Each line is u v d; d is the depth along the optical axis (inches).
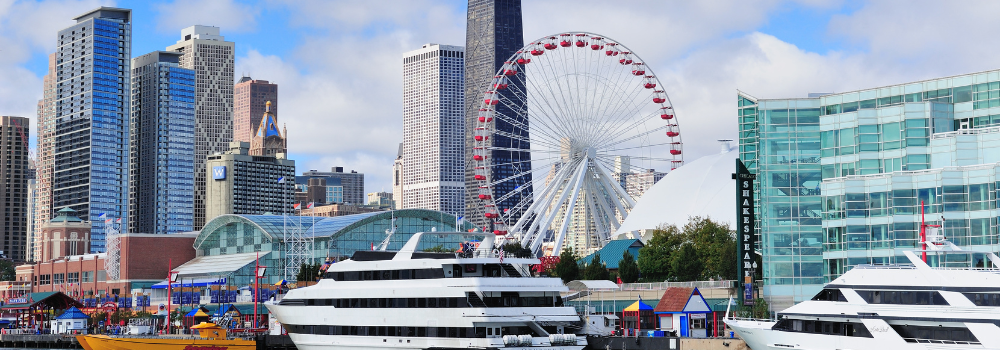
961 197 4874.5
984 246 4766.2
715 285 5610.2
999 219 4717.0
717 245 6688.0
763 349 3964.1
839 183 5324.8
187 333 6756.9
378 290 4244.6
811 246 5452.8
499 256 4205.2
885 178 5162.4
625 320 5467.5
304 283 7760.8
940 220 4916.3
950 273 3577.8
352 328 4318.4
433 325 4065.0
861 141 5403.5
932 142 5226.4
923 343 3572.8
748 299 5032.0
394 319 4180.6
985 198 4790.8
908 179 5064.0
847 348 3713.1
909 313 3612.2
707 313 4864.7
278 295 5787.4
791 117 5610.2
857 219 5226.4
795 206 5516.7
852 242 5221.5
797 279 5438.0
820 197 5487.2
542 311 4158.5
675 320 4859.7
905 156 5270.7
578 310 5831.7
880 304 3683.6
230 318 6820.9
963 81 5354.3
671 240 7135.8
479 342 3956.7
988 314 3472.0
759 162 5639.8
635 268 7091.5
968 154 5049.2
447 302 4035.4
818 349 3782.0
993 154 4987.7
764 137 5615.2
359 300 4306.1
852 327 3727.9
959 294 3538.4
